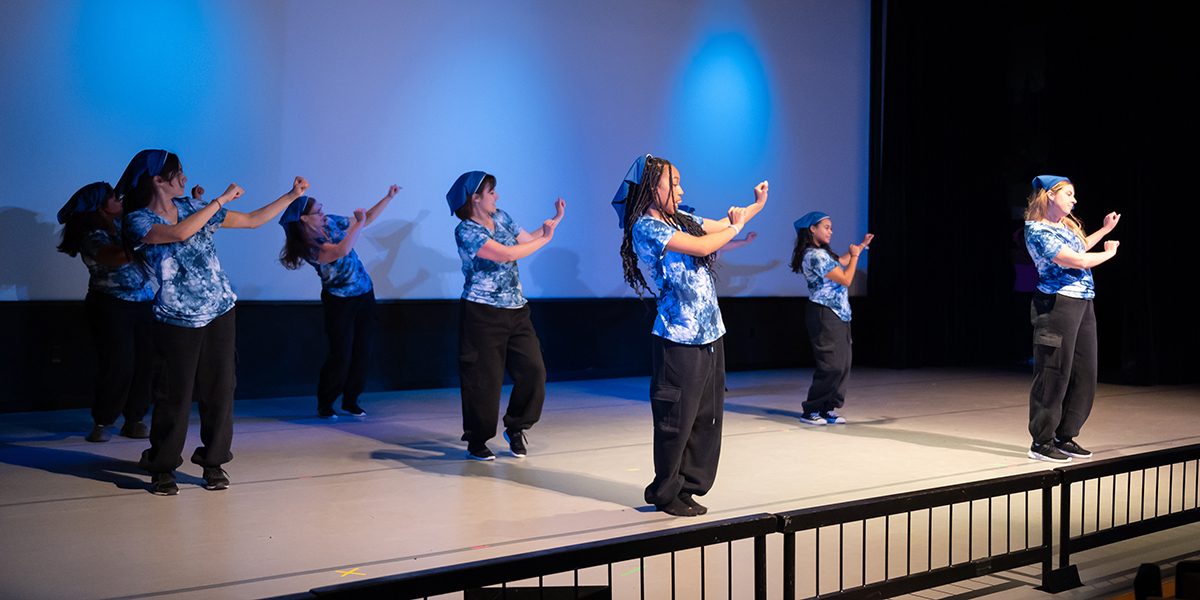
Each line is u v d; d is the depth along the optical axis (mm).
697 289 4297
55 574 3600
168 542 4016
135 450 5840
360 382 7312
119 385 6117
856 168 11508
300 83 8102
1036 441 5820
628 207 4355
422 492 4910
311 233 7137
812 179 11172
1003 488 3457
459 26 8797
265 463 5578
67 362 7301
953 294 11570
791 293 11156
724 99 10477
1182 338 9969
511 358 5711
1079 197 10773
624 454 5918
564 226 9500
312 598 2141
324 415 7211
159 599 3350
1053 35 11000
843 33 11344
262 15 7930
